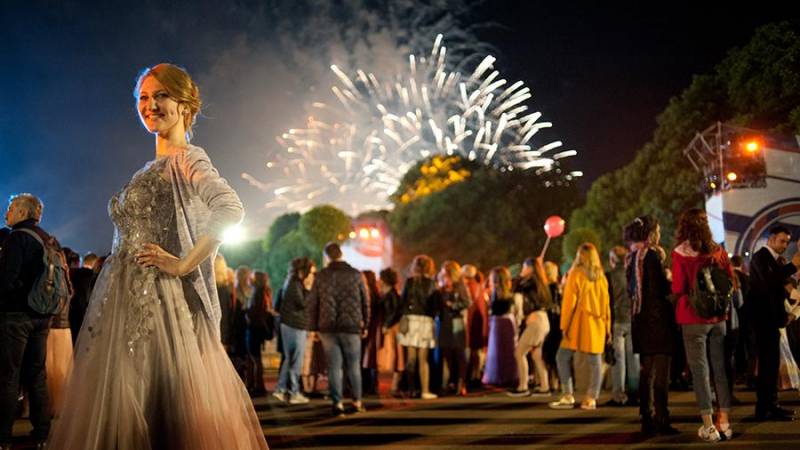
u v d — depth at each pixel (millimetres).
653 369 7816
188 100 3480
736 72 17328
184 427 3080
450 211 39031
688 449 6879
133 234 3258
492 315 13281
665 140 25469
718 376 7352
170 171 3328
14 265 6359
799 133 14094
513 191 39250
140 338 3117
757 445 6895
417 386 12445
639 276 7738
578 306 9945
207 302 3268
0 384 6383
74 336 9102
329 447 7402
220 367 3256
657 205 24828
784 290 8148
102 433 3008
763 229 13828
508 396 11883
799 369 10688
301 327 11109
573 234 27078
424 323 11609
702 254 7270
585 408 10070
